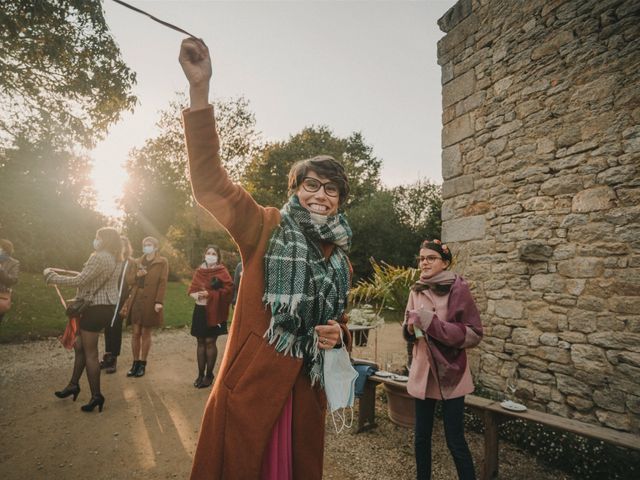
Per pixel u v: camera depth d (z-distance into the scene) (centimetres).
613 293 303
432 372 230
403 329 254
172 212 2317
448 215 462
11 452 278
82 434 309
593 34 332
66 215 1585
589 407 310
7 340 612
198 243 2139
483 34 432
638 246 291
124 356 571
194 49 95
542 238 356
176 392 414
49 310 811
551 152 356
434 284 252
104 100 912
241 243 116
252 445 102
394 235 1816
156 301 468
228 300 439
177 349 631
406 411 346
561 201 345
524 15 388
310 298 113
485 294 406
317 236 123
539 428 303
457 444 217
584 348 317
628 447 210
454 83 466
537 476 265
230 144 1994
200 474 104
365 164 2802
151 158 2284
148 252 475
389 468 277
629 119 305
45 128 934
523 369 362
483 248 413
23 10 725
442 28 490
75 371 371
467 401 277
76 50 833
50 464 265
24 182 1432
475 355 409
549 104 361
